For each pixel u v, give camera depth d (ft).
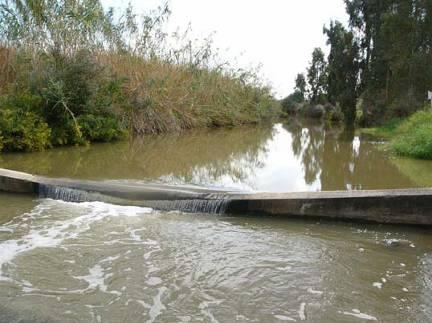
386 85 76.48
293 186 27.02
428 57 64.95
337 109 120.57
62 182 23.44
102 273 14.66
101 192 22.20
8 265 14.96
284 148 47.50
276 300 13.28
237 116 77.05
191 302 13.05
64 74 38.60
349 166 34.47
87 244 16.92
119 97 46.60
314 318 12.37
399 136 48.57
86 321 11.89
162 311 12.51
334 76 104.94
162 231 18.48
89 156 35.35
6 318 11.83
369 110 81.30
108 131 43.04
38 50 40.52
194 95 61.05
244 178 29.35
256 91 87.92
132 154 37.47
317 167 34.14
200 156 38.70
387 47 70.28
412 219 19.44
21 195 23.30
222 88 69.72
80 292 13.39
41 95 37.73
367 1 83.46
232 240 17.76
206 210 21.06
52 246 16.63
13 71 39.70
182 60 58.90
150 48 53.16
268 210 20.63
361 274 15.06
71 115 39.42
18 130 34.55
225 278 14.56
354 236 18.57
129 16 50.88
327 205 20.04
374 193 19.85
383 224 19.75
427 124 42.96
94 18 43.45
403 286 14.26
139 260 15.70
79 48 42.14
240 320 12.17
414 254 16.78
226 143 49.78
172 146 43.96
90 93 40.37
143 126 50.21
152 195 21.71
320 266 15.58
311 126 93.91
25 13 40.11
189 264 15.51
